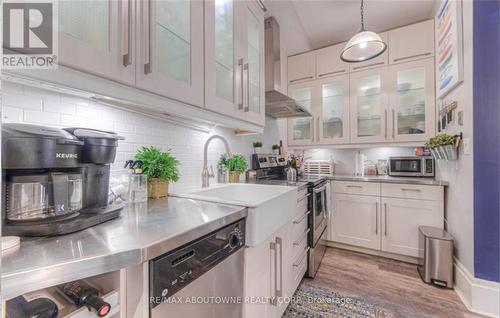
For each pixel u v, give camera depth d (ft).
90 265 1.51
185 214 2.74
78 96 2.91
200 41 3.64
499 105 4.92
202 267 2.35
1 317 1.23
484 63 5.09
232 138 6.49
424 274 6.34
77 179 2.32
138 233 2.04
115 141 2.71
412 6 7.68
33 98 2.55
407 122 8.37
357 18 8.34
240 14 4.75
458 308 5.20
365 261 7.64
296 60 10.20
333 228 8.80
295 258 5.42
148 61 2.75
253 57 5.51
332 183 8.86
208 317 2.44
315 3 7.47
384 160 9.55
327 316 4.98
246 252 3.20
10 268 1.35
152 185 3.73
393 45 8.32
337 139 9.43
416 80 8.20
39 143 1.91
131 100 2.66
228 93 4.47
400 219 7.63
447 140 6.08
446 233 6.49
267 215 3.52
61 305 1.61
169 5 3.17
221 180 5.70
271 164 8.09
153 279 1.84
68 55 2.05
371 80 8.97
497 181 4.95
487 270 5.04
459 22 5.72
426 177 8.16
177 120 4.54
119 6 2.48
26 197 1.91
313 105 9.86
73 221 2.06
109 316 1.65
